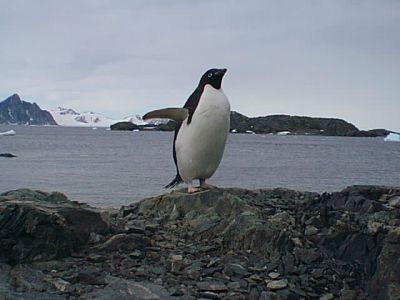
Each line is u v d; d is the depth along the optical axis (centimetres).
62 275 251
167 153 2333
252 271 261
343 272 260
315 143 4331
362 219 304
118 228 304
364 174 1380
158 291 239
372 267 258
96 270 257
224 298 237
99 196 800
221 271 260
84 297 230
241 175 1240
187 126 326
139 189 900
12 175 1138
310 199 344
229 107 327
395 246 244
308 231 292
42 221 271
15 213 272
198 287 243
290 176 1250
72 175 1162
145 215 338
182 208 329
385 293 236
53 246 270
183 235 301
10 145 2878
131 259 272
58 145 3042
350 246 274
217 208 319
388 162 1975
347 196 343
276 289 245
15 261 263
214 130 320
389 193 357
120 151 2480
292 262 265
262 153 2517
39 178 1076
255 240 282
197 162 329
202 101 319
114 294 233
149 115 324
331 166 1692
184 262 267
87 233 288
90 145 3180
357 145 4181
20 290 235
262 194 368
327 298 242
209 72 325
